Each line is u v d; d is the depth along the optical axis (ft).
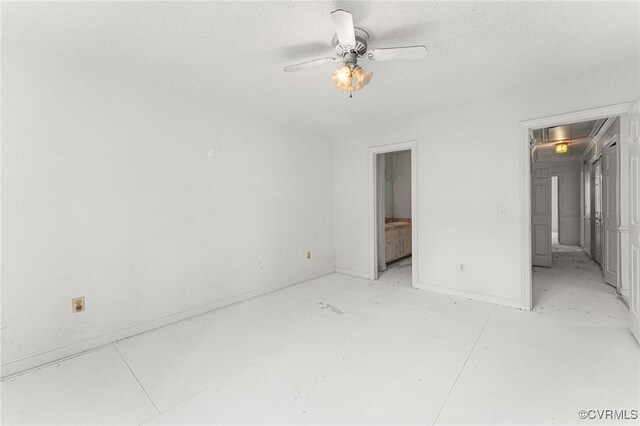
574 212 23.52
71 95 7.28
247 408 5.32
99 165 7.72
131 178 8.29
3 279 6.42
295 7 5.45
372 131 13.62
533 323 8.69
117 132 8.02
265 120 11.98
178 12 5.59
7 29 6.04
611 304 10.10
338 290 12.32
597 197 16.52
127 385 6.05
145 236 8.57
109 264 7.89
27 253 6.70
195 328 8.75
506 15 5.70
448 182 11.36
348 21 5.07
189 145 9.58
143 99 8.52
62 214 7.15
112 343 7.86
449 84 8.85
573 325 8.49
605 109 8.41
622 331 8.02
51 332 6.99
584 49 6.95
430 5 5.41
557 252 20.29
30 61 6.72
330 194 15.25
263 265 11.89
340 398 5.56
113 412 5.28
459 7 5.48
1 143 6.40
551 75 8.29
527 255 9.75
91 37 6.40
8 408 5.41
